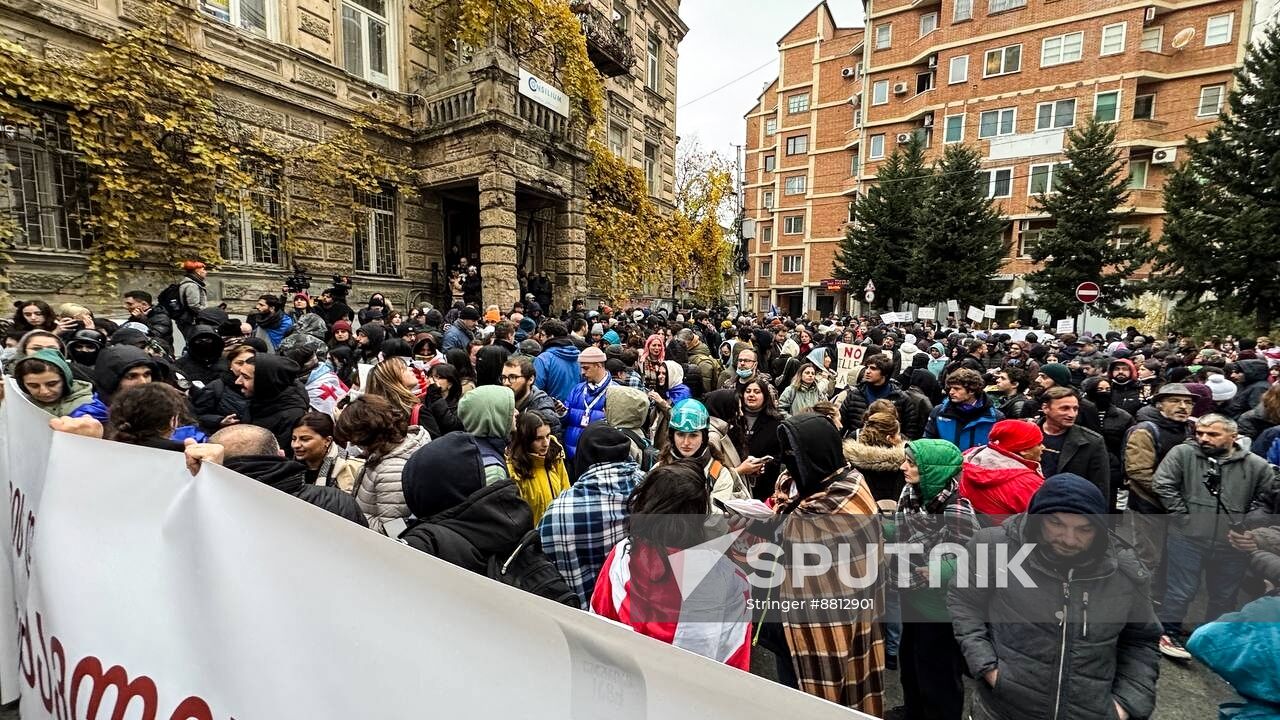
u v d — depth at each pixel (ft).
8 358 11.71
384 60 38.60
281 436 10.66
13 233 22.76
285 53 32.24
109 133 25.29
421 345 17.08
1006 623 5.89
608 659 2.92
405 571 3.54
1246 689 4.91
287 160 32.60
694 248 77.66
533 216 47.39
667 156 72.33
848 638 5.82
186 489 4.56
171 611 4.53
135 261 26.53
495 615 3.27
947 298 80.53
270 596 4.05
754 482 11.20
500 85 36.68
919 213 80.94
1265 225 48.32
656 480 5.56
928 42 97.86
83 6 24.30
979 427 13.75
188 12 27.63
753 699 2.50
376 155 37.47
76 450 5.32
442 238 42.93
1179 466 10.53
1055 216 73.15
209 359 13.98
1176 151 82.79
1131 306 71.67
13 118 22.53
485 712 3.26
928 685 7.59
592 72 48.52
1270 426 13.03
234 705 4.14
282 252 33.06
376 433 8.36
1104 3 83.10
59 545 5.33
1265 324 49.98
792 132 138.51
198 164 27.84
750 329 27.71
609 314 40.29
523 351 18.53
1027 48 89.25
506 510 6.23
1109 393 14.42
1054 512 5.49
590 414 13.73
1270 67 50.90
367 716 3.62
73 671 5.09
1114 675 5.52
